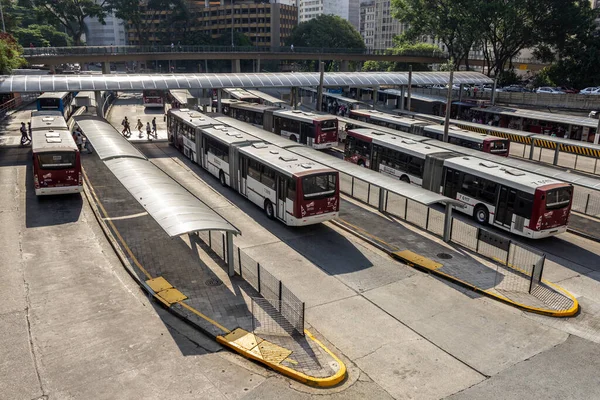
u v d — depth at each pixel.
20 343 13.63
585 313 16.42
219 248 20.61
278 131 45.44
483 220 25.22
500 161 28.55
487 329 15.10
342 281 18.22
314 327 14.93
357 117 49.28
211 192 29.72
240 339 13.88
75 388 11.80
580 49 73.94
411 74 59.16
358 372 12.77
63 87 43.22
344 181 33.38
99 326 14.64
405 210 25.14
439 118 50.62
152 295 16.47
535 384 12.37
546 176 25.47
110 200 27.06
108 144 28.61
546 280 18.88
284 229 23.64
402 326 15.14
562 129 49.44
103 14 113.25
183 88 48.50
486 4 69.44
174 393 11.72
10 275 17.88
